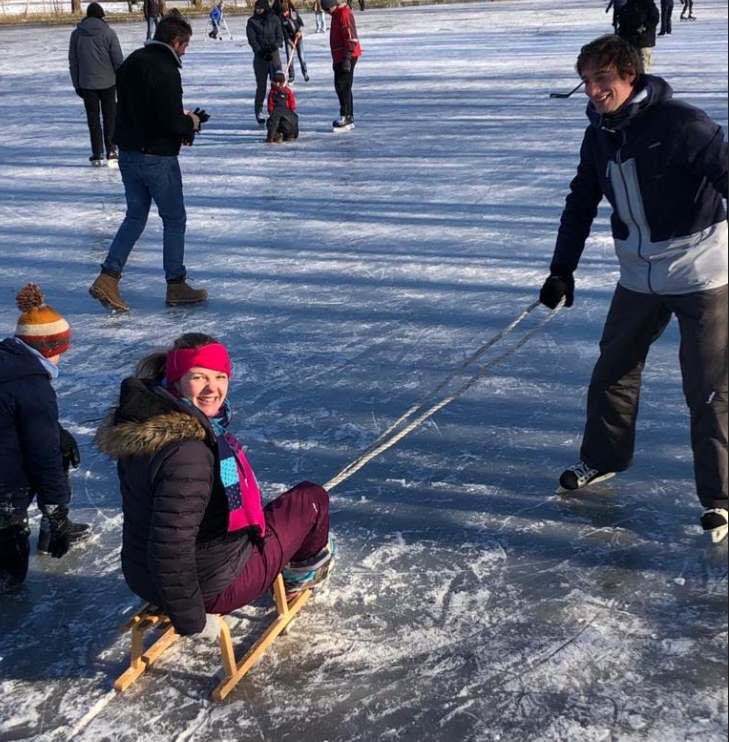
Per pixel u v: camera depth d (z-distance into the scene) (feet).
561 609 10.32
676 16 98.12
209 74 67.97
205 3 145.69
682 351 11.10
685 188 10.61
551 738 8.48
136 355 18.75
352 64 43.04
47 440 11.02
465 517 12.28
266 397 16.34
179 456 8.44
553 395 15.84
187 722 8.96
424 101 51.34
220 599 9.39
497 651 9.70
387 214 28.63
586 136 11.75
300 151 39.52
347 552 11.62
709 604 10.28
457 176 33.17
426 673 9.43
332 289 22.17
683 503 12.35
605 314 19.54
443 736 8.60
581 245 12.35
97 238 27.91
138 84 20.17
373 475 13.48
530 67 63.00
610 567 11.05
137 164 20.75
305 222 28.30
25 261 25.79
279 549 9.78
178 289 21.70
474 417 15.17
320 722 8.87
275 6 45.91
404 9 131.54
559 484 12.98
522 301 20.61
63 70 74.69
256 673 9.57
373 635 10.06
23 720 9.10
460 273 22.77
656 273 11.04
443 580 10.96
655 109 10.48
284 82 41.68
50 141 45.14
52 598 11.10
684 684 9.07
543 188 30.71
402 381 16.76
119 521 12.79
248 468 9.30
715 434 11.00
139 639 9.45
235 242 26.61
